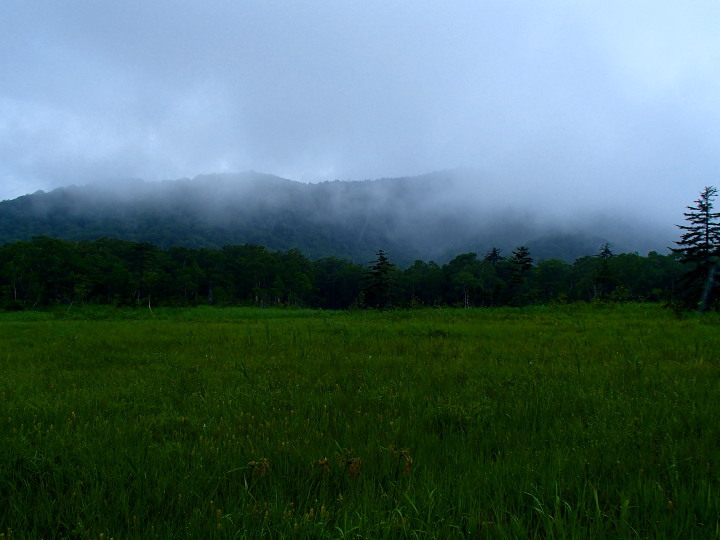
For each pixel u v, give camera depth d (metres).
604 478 2.86
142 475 2.88
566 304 27.27
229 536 2.26
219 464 3.05
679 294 19.62
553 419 4.04
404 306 42.28
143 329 15.52
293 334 11.64
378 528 2.25
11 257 61.91
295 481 2.91
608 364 6.52
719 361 6.68
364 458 3.16
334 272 111.94
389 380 5.71
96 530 2.34
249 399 4.83
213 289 82.38
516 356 7.58
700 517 2.38
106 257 77.62
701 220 18.97
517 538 2.21
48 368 7.38
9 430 3.83
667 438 3.36
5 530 2.34
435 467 3.06
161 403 4.90
